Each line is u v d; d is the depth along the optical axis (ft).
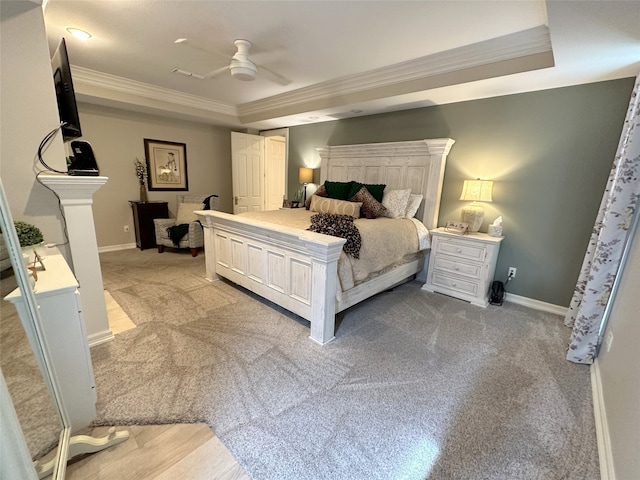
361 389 5.69
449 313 9.16
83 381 4.58
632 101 7.01
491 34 7.36
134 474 3.96
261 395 5.44
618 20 4.91
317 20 7.06
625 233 5.97
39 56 5.64
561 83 8.39
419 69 9.34
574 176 8.76
